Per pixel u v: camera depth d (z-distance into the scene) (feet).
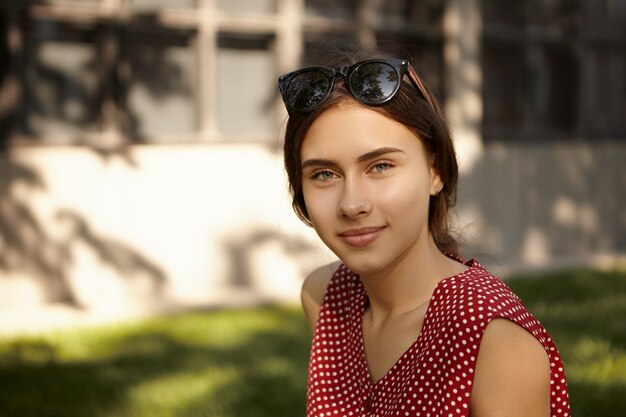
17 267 22.41
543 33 29.27
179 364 17.56
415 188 5.52
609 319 19.76
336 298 6.56
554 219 29.60
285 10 24.56
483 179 27.86
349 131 5.41
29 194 22.45
